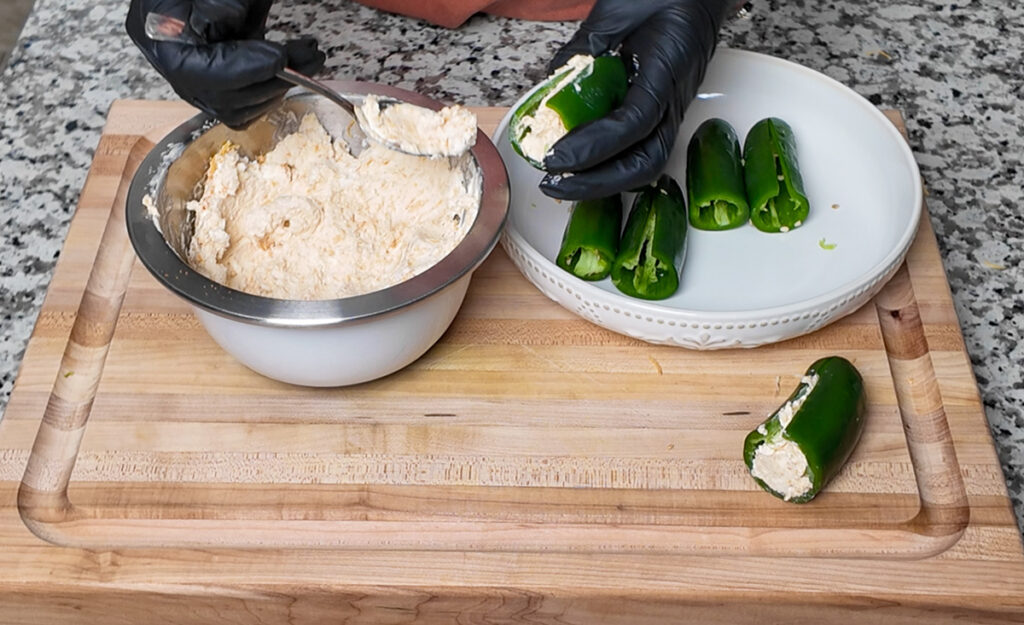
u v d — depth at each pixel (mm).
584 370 927
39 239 1040
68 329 946
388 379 921
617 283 951
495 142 989
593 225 945
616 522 869
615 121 892
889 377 929
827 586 839
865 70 1175
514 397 914
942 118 1137
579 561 849
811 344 944
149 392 913
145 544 858
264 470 882
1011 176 1094
